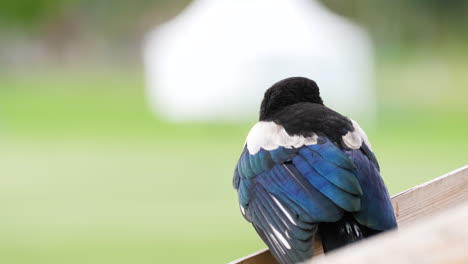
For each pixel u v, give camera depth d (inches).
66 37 2023.9
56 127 1154.7
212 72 1180.5
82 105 1330.0
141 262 511.5
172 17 2091.5
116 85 1544.0
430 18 1887.3
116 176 818.8
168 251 536.1
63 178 818.2
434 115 1242.6
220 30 1167.6
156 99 1234.0
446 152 898.1
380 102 1278.3
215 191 731.4
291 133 180.7
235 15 1177.4
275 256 164.4
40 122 1192.2
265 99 206.5
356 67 1168.8
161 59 1214.9
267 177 178.1
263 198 175.8
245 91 1175.6
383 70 1740.9
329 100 1173.1
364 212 159.8
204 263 509.7
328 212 159.6
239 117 1179.3
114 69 1909.4
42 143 1035.9
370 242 81.4
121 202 700.7
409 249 79.4
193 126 1162.6
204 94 1189.7
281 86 203.3
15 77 1760.6
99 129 1139.3
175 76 1203.9
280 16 1155.9
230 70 1170.6
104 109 1300.4
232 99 1181.1
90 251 543.8
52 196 736.3
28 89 1505.9
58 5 1994.3
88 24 2022.6
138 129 1139.9
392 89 1459.2
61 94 1437.0
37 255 535.8
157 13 2037.4
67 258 525.7
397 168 794.2
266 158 180.1
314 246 172.1
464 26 1888.5
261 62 1167.6
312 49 1153.4
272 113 201.9
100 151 972.6
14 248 558.3
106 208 679.7
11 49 1994.3
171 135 1090.7
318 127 180.2
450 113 1259.2
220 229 592.1
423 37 1879.9
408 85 1507.1
